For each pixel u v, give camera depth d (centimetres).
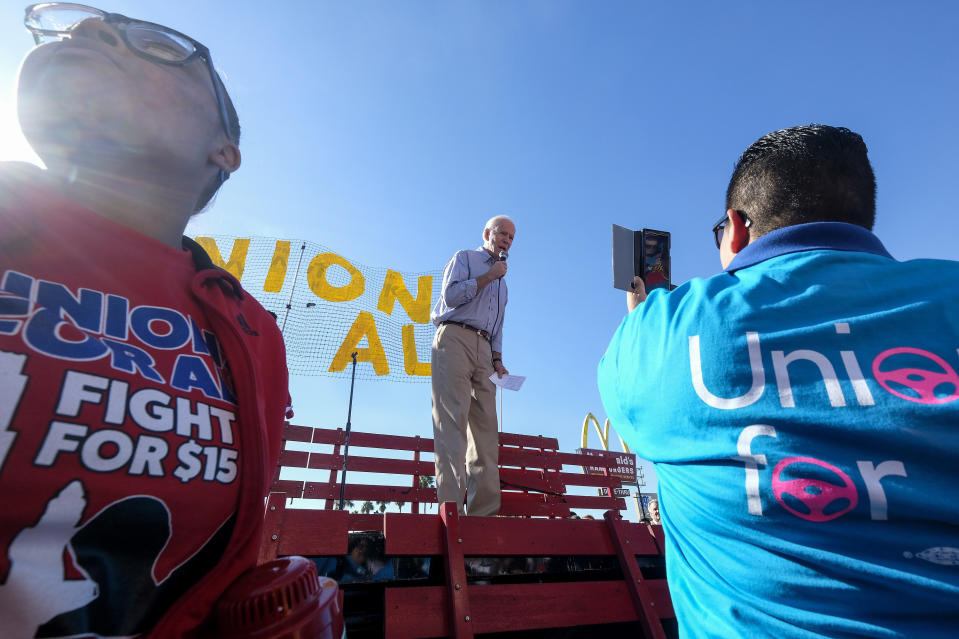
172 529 69
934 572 65
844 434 73
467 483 362
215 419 80
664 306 105
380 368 621
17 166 75
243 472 84
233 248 632
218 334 90
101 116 85
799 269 93
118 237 80
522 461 523
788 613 72
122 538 63
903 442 69
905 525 68
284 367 112
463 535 196
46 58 85
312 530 174
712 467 85
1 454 54
